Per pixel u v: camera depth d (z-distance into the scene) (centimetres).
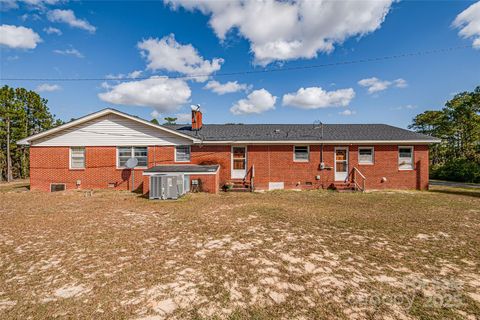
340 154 1403
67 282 340
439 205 880
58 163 1355
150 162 1370
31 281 344
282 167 1409
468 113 2453
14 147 2264
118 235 541
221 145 1399
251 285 331
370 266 388
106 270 376
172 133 1361
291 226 609
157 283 337
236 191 1317
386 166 1373
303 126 1762
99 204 898
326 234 546
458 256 427
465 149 2527
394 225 617
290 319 260
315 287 326
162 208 824
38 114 2541
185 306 285
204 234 547
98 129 1362
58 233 555
